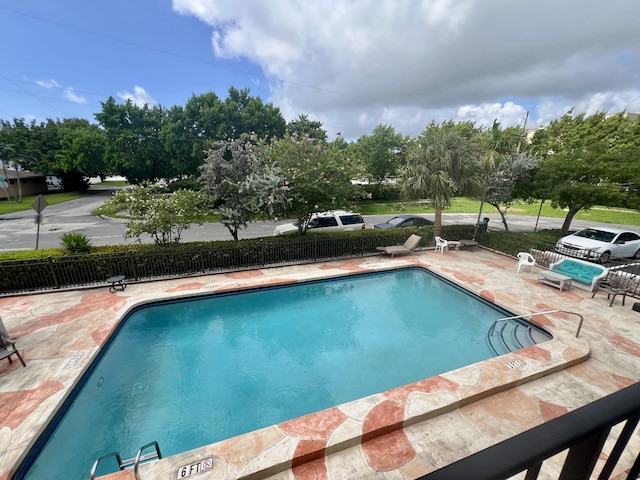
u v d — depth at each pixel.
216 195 12.07
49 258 9.00
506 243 13.48
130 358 6.93
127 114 36.53
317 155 11.88
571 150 14.46
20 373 5.64
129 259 9.86
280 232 15.36
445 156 12.75
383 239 13.70
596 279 8.98
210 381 6.26
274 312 9.14
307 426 4.45
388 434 4.48
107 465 4.53
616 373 5.77
